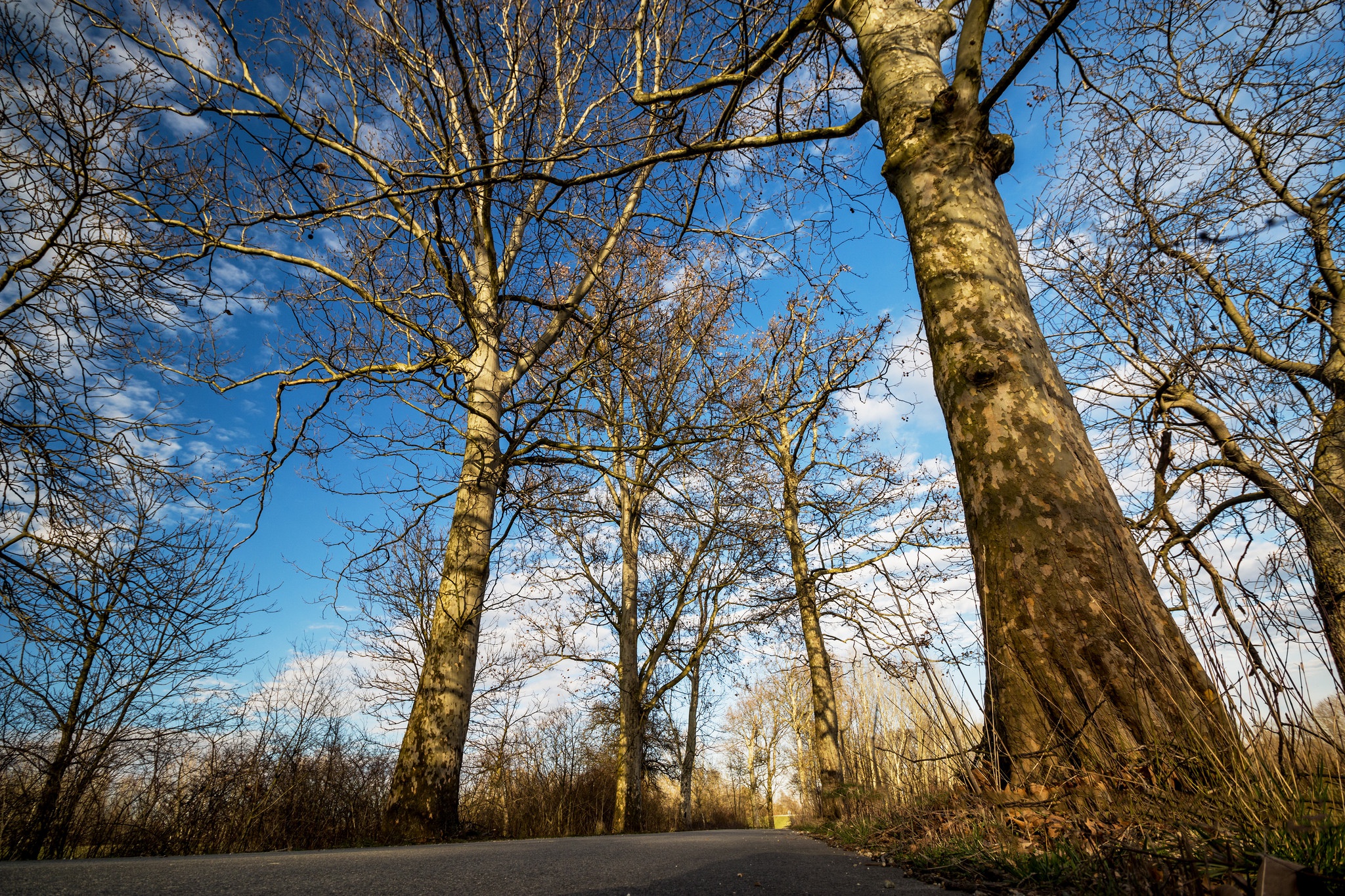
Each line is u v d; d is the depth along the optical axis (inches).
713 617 657.6
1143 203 298.0
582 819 643.5
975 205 176.6
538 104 252.7
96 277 273.7
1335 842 68.2
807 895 83.3
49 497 291.0
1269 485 271.9
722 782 1750.7
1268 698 90.1
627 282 348.5
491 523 347.6
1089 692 119.6
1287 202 334.0
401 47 288.4
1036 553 136.2
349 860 129.0
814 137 228.4
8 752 292.5
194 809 313.9
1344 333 314.2
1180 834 74.4
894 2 221.5
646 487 377.7
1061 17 167.9
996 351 157.6
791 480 572.7
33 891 76.9
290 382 326.0
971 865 100.7
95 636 313.7
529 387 398.9
